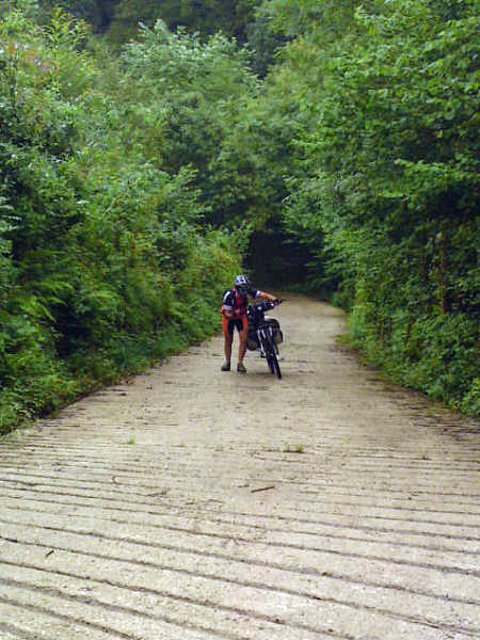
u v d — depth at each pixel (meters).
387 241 11.38
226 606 2.95
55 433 6.96
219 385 10.48
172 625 2.79
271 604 2.96
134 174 15.18
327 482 4.95
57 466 5.48
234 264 27.12
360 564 3.39
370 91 8.75
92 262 12.21
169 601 3.01
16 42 12.41
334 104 9.59
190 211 21.20
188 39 38.28
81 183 12.73
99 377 10.55
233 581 3.21
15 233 10.33
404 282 11.89
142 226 15.56
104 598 3.04
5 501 4.51
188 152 32.50
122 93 26.55
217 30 47.28
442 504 4.38
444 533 3.82
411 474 5.18
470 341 9.48
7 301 9.16
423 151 9.38
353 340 18.08
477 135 8.59
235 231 32.00
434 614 2.86
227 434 6.82
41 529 3.95
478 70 8.20
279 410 8.30
